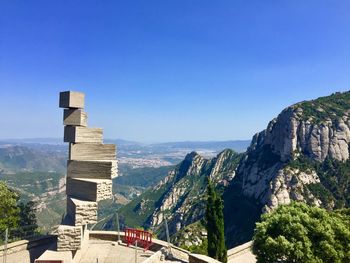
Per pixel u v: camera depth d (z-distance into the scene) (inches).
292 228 1003.9
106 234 1333.7
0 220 1541.6
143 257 1140.5
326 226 1009.5
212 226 1155.9
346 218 1209.4
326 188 5615.2
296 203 1146.7
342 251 986.1
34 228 1717.5
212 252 1146.0
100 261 1107.9
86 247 1221.1
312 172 5807.1
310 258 949.8
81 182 1177.4
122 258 1131.9
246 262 1291.8
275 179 5703.7
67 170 1237.7
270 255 990.4
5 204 1600.6
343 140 6151.6
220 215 1163.3
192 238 4886.8
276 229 1040.8
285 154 6318.9
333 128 6259.8
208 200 1175.0
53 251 1057.5
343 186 5546.3
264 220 1125.7
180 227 7406.5
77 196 1190.3
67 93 1211.2
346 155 6028.5
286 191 5511.8
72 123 1229.7
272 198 5413.4
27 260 1107.3
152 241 1237.7
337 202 5315.0
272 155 6781.5
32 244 1210.6
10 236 1568.7
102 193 1152.8
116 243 1288.1
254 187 6407.5
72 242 1065.5
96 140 1275.8
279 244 969.5
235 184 7406.5
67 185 1232.8
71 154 1230.3
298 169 5816.9
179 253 1163.3
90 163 1214.3
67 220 1152.2
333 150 6067.9
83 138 1244.5
